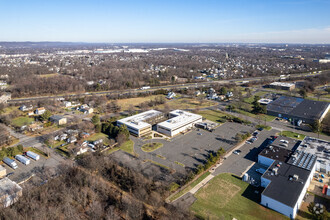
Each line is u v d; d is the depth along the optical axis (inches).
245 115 6186.0
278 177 3097.9
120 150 4205.2
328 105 6397.6
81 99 7352.4
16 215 2385.6
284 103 6737.2
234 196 2947.8
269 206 2736.2
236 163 3772.1
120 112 6441.9
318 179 3284.9
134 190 2977.4
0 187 2923.2
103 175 3348.9
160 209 2689.5
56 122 5388.8
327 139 4643.2
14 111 6038.4
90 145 4301.2
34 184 3117.6
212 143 4507.9
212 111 6550.2
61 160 3828.7
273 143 4279.0
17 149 3981.3
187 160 3858.3
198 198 2906.0
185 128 5216.5
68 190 2854.3
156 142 4564.5
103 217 2513.5
